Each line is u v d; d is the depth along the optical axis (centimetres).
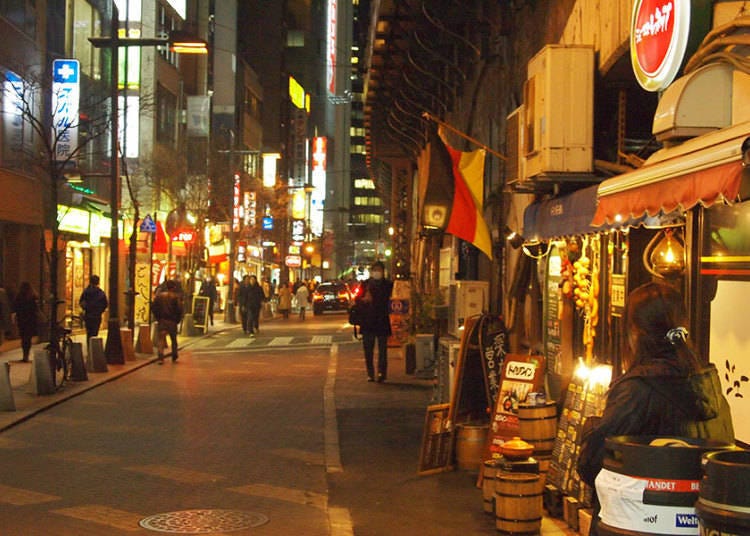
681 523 385
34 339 2792
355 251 17700
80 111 2934
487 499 845
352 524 815
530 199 1413
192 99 5197
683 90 694
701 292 684
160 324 2369
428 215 1276
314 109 14475
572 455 802
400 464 1077
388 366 2222
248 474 1027
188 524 812
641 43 812
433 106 2500
